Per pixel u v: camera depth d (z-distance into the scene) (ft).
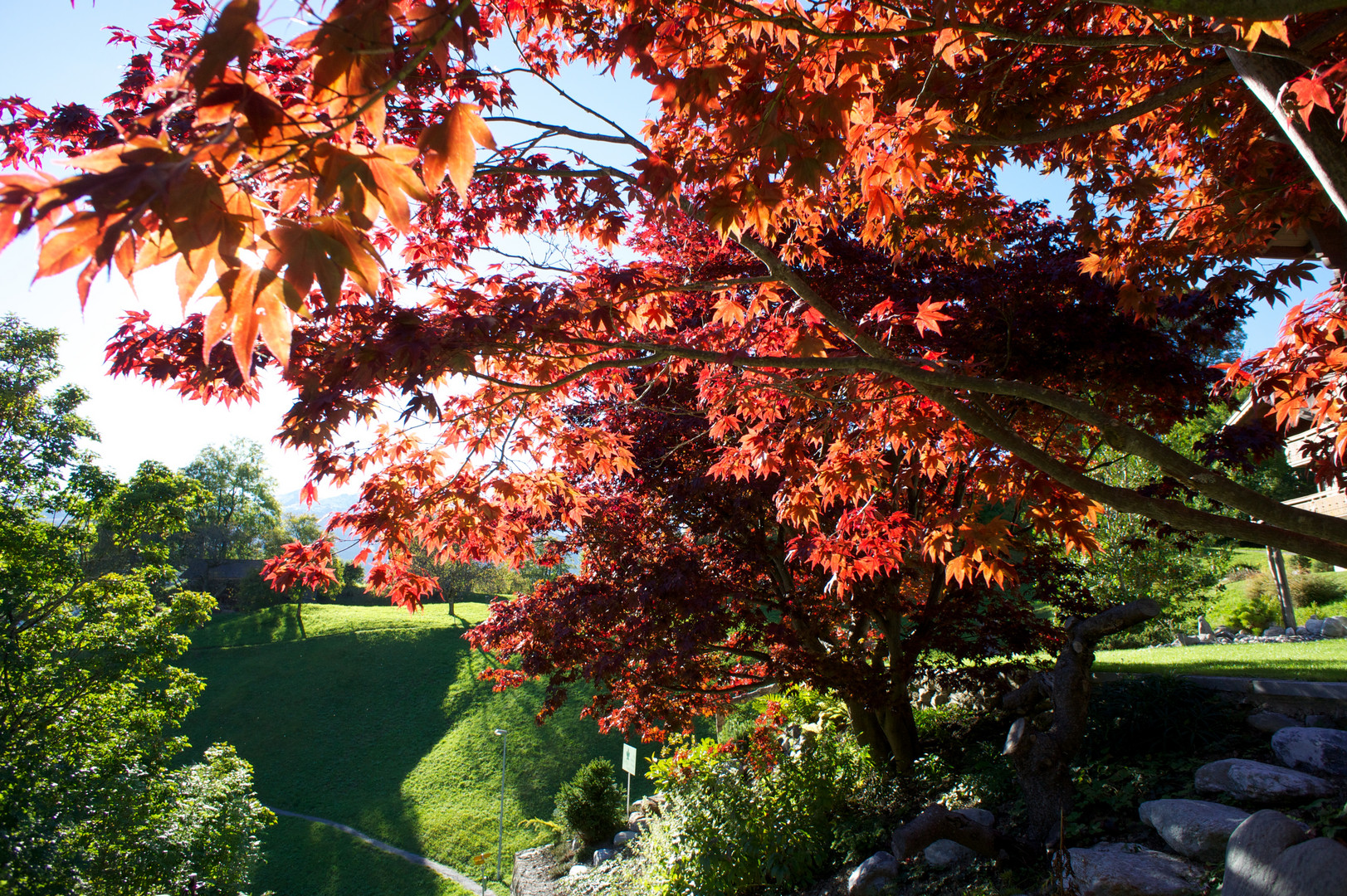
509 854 73.15
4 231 3.21
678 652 24.22
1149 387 21.84
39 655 45.85
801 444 15.79
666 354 10.95
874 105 10.84
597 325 11.48
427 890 67.05
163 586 53.42
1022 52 13.03
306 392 9.43
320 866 71.92
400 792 86.07
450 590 163.84
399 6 4.25
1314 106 8.63
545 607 28.19
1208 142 16.06
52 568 47.98
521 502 16.69
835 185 13.51
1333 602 58.34
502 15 12.73
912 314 21.02
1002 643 27.96
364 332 9.76
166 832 41.63
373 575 16.80
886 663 35.27
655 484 27.35
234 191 4.01
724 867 25.77
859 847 24.58
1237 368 13.38
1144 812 17.75
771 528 28.50
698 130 11.69
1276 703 21.71
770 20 8.69
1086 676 20.02
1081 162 16.74
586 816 51.26
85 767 42.04
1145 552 46.39
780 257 16.22
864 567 17.08
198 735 102.73
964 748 28.99
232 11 3.67
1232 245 16.40
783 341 14.78
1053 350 21.79
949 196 14.57
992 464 14.92
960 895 18.49
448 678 113.91
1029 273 21.91
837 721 35.17
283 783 90.02
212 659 125.80
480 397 15.25
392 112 11.80
